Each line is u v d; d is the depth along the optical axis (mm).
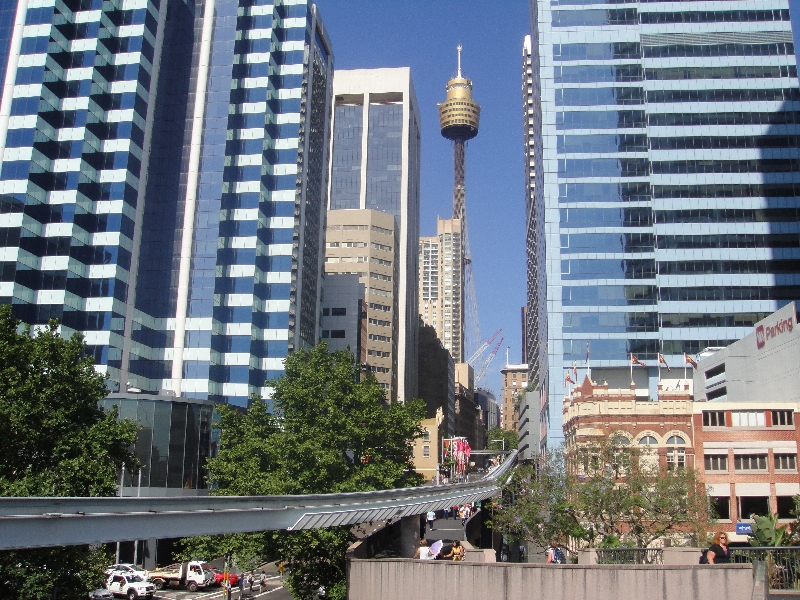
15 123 117250
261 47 143625
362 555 45406
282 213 140625
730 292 134750
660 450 74812
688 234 137500
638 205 139500
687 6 146500
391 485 59469
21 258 112938
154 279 130500
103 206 121000
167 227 132750
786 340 81375
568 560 58719
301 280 147750
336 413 59781
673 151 141125
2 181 114875
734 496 73500
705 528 56531
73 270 116062
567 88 145375
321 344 65250
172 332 128500
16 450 42969
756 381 88250
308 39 154000
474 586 31406
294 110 145125
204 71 138750
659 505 55156
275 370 134250
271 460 62156
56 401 45031
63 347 46844
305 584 56750
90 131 121312
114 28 129125
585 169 141750
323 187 173250
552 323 136750
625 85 144500
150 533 31859
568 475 58938
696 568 28797
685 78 143750
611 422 75938
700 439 74688
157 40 133750
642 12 147125
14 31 120750
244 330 131750
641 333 134625
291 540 52938
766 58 143375
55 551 38844
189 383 126562
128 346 121438
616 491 55469
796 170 138750
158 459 91062
